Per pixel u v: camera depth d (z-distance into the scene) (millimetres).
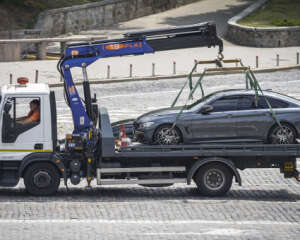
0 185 49469
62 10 199000
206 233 40906
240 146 51625
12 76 126938
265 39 174375
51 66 141875
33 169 50375
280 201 51750
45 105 49781
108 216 44844
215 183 52469
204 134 52594
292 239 39906
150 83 122500
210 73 130625
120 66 141625
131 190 55469
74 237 39031
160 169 51719
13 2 197500
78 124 53031
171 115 52656
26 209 46281
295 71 136125
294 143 53156
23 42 150250
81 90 114000
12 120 49406
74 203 48875
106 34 194375
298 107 53281
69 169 51531
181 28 53812
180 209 47656
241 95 53500
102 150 49875
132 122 60062
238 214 46531
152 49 53844
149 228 41750
